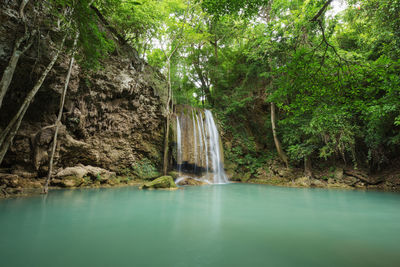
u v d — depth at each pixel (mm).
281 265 2229
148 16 11648
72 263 2168
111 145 11164
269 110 18781
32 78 7371
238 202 6668
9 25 6371
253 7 5945
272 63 11602
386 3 8562
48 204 5312
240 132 18828
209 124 16984
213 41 20250
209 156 15734
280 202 6809
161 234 3256
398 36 8461
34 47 7012
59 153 8742
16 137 7527
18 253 2400
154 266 2129
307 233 3475
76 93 9227
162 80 15148
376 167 13414
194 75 21547
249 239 3107
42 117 8297
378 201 7355
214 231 3477
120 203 5816
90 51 7203
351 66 4730
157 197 7121
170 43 15164
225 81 19547
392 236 3361
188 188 10609
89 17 5891
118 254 2441
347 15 12016
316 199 7641
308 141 13422
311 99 5598
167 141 12992
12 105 7445
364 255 2562
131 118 12039
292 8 12766
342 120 11586
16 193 6578
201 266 2145
